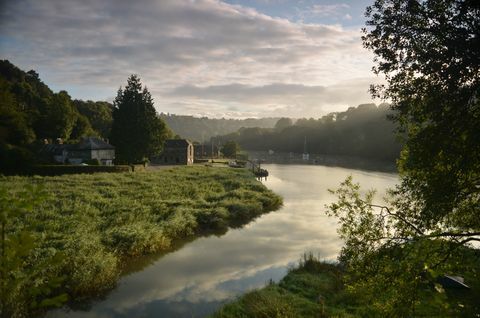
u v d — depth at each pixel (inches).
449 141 254.5
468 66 239.1
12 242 157.0
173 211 1240.8
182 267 854.5
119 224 1044.5
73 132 3964.1
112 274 720.3
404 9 270.8
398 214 328.2
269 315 554.6
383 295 298.0
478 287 203.5
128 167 2427.4
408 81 276.7
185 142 3809.1
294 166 4350.4
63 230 912.3
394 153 4722.0
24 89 3978.8
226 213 1328.7
